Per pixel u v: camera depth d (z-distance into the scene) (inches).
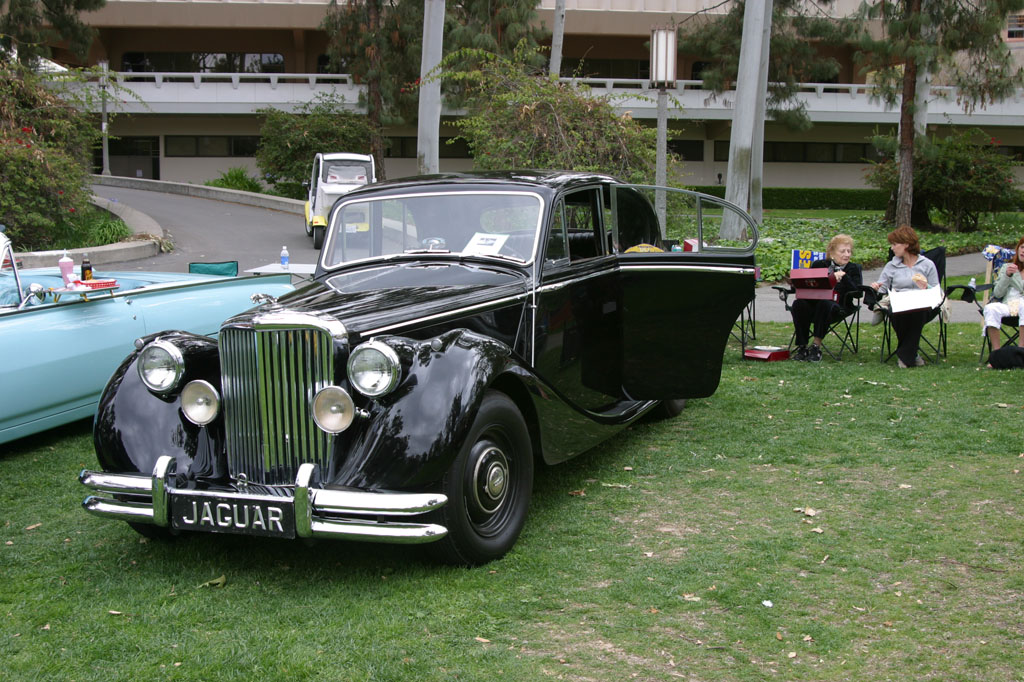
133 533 178.2
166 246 713.0
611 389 222.5
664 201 395.2
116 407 163.0
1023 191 983.6
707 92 1432.1
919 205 1003.3
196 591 149.9
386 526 142.3
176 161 1491.1
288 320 150.4
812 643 127.7
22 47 928.9
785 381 302.0
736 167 695.1
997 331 317.4
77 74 722.8
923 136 898.7
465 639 131.5
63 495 201.6
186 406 159.6
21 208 626.5
